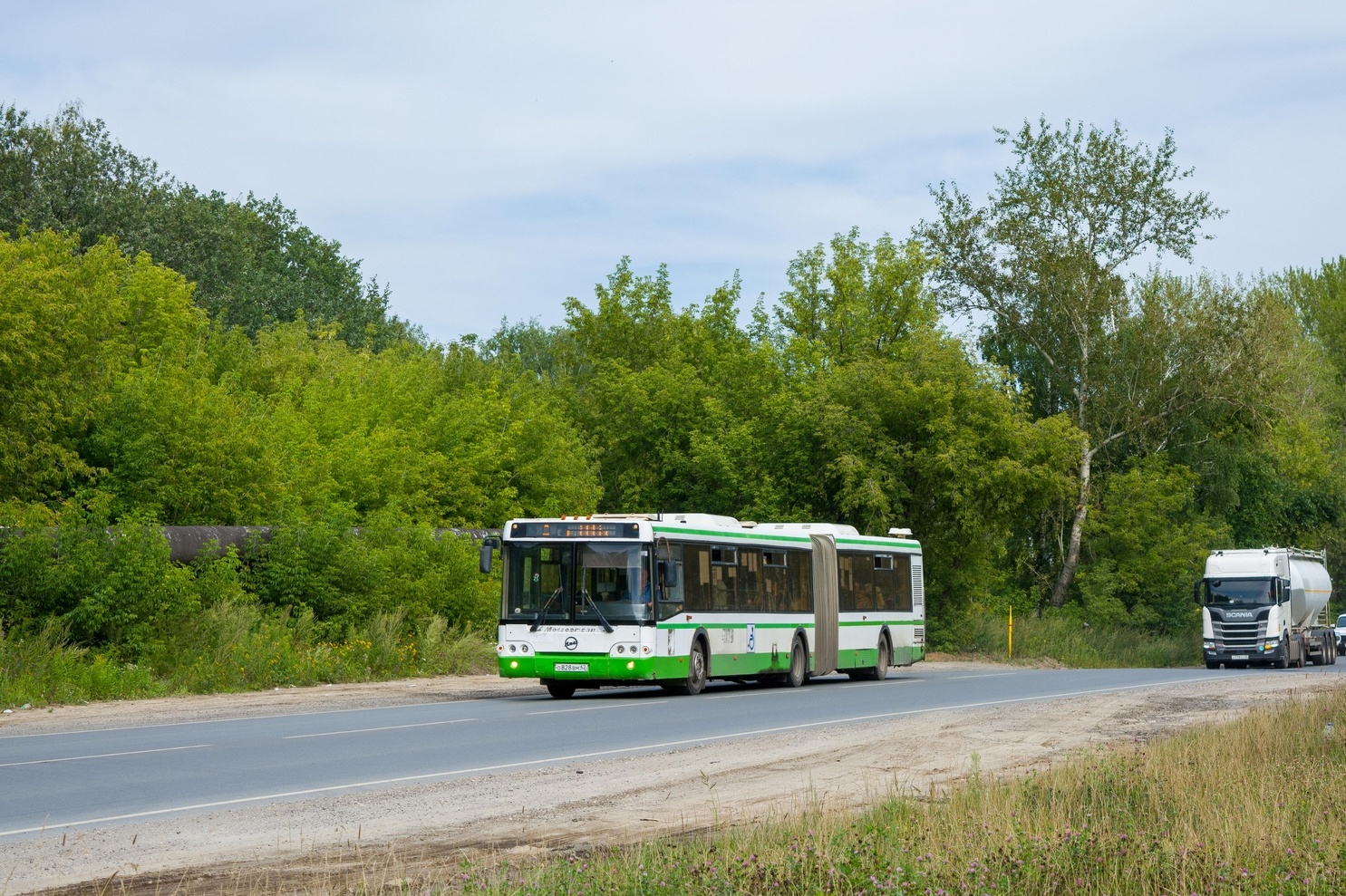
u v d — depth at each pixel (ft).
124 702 80.53
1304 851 28.78
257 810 39.70
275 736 61.36
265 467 111.65
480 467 147.54
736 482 165.48
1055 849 28.91
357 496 130.11
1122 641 187.11
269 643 95.61
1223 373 185.57
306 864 31.89
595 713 74.64
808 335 189.88
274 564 104.37
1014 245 188.85
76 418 103.81
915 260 185.57
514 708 78.18
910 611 121.70
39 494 100.17
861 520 159.22
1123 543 192.95
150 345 126.72
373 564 110.01
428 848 34.24
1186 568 192.65
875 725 67.51
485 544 86.63
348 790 43.86
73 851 33.42
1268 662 168.96
